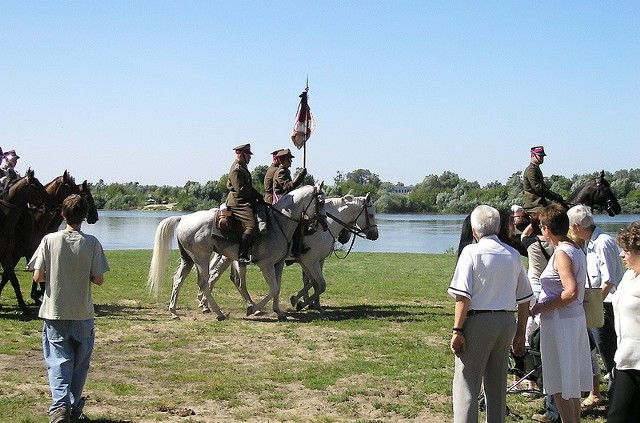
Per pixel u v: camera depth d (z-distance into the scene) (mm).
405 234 58062
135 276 21062
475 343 6043
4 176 16422
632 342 5566
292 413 7605
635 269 5707
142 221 80438
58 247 6727
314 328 12680
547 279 6609
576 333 6445
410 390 8500
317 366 9711
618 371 5633
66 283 6723
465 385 6062
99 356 10273
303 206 13859
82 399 7102
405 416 7516
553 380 6500
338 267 25266
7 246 13414
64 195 15383
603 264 7387
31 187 13695
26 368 9375
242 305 15703
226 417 7438
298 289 18719
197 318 13789
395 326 12875
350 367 9641
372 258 29422
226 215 13383
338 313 14555
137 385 8672
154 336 11789
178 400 8031
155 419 7270
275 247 13773
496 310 6047
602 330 7773
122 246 41562
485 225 6199
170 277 21562
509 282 6094
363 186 121750
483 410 7625
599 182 11422
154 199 127812
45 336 6816
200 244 13492
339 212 14867
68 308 6703
